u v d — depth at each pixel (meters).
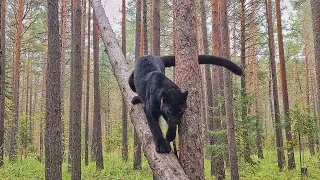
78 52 11.34
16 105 21.20
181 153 4.52
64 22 22.17
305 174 13.82
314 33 12.34
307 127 11.36
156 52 13.65
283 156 16.78
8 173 15.23
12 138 20.95
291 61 34.72
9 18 25.88
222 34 10.86
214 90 17.25
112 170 16.97
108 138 26.44
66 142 23.89
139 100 5.24
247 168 14.74
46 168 9.30
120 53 6.57
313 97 33.50
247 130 14.45
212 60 5.51
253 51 24.67
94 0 7.73
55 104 9.19
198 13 23.94
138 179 14.74
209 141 14.63
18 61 21.22
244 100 13.99
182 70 4.68
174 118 4.26
